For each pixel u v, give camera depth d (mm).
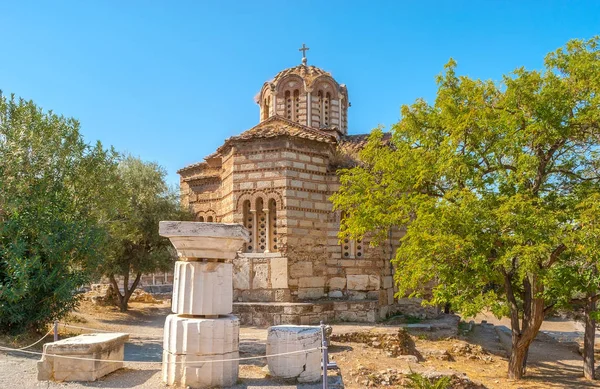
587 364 17812
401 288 16281
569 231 13836
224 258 9727
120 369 10695
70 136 17219
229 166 23688
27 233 15367
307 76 30844
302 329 10203
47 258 15469
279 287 21281
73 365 9508
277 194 21938
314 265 22312
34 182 15977
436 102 17484
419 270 15180
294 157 22250
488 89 16859
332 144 24125
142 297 32906
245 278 21625
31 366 11109
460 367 18094
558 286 14000
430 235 14820
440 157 16031
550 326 38469
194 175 30828
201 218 29000
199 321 9188
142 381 9570
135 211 25141
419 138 17891
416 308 25375
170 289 42719
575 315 29922
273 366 10023
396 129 18547
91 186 17953
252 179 22391
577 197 15641
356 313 21734
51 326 17125
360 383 13516
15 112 16297
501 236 14320
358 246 23219
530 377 17312
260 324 20391
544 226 13438
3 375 10047
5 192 15039
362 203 18391
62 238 15742
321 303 21172
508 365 17609
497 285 19750
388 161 17781
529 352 23906
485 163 16609
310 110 29641
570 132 15141
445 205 14914
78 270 16859
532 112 15422
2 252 14461
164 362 9461
